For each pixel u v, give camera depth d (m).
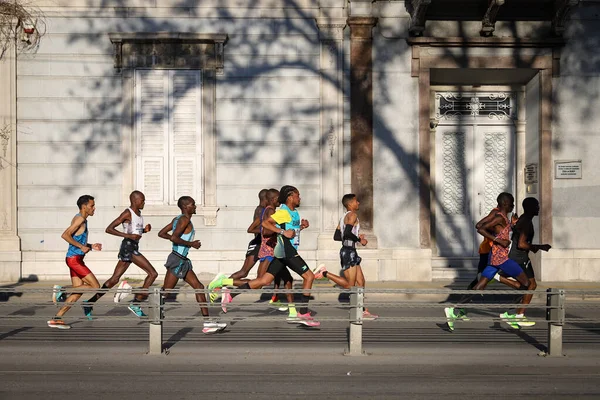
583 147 15.48
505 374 7.48
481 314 11.87
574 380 7.23
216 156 15.27
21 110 15.09
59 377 7.29
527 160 16.28
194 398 6.48
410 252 15.19
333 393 6.68
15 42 14.99
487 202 16.58
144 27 15.23
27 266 14.97
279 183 15.31
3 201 14.96
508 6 15.26
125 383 7.05
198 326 10.42
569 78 15.48
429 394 6.66
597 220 15.48
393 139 15.30
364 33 15.18
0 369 7.65
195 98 15.29
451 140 16.56
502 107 16.59
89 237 15.13
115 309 12.27
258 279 10.03
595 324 10.98
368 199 15.17
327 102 15.20
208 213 15.13
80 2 15.12
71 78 15.13
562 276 15.34
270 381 7.14
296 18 15.32
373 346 8.93
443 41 15.16
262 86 15.31
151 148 15.27
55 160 15.12
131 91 15.16
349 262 10.97
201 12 15.27
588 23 15.48
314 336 9.63
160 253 15.12
